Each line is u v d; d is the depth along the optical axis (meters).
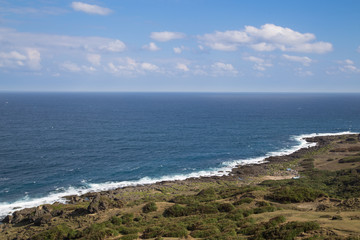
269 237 20.59
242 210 30.33
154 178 67.62
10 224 40.25
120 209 38.28
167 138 115.00
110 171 71.88
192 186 59.69
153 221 30.88
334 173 62.59
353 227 20.45
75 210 39.78
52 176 66.75
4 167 71.75
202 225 26.17
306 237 19.28
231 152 93.50
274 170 71.88
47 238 29.06
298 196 35.59
